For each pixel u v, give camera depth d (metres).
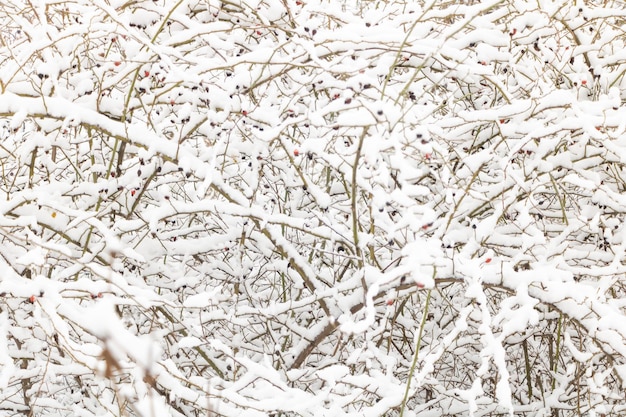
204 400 2.39
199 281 3.77
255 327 4.04
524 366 4.32
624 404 3.62
